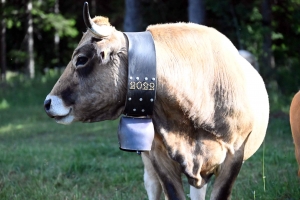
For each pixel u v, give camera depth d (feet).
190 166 15.85
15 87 74.13
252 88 17.29
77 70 14.98
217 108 15.92
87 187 24.52
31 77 82.43
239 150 16.75
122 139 15.33
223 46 16.53
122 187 24.62
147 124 15.34
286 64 75.66
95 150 33.19
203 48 15.96
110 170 27.68
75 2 99.96
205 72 15.78
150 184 19.80
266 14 64.13
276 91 57.47
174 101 15.31
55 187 24.34
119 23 89.04
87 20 14.39
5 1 90.94
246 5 63.57
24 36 98.58
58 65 106.01
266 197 21.62
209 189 23.89
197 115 15.61
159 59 15.21
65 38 108.37
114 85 14.99
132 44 14.99
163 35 15.74
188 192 23.76
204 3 55.77
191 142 15.90
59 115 15.10
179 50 15.58
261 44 62.23
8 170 27.58
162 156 16.48
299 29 73.87
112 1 90.84
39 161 29.86
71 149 34.65
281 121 43.47
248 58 35.81
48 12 97.91
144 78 14.92
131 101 14.99
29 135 45.24
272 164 27.71
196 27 16.46
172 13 74.79
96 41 14.82
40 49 105.81
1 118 55.88
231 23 62.54
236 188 23.03
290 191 22.15
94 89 14.99
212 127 15.88
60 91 15.14
